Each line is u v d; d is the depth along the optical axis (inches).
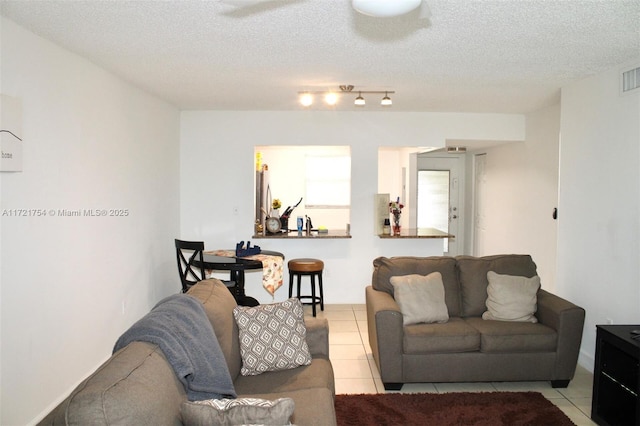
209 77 150.4
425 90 168.4
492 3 88.3
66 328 120.4
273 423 60.6
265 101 193.6
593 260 140.4
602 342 109.3
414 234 219.9
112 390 54.5
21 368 102.5
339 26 101.7
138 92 168.1
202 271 170.6
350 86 162.7
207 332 84.7
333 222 282.4
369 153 220.2
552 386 129.8
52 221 113.7
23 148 102.5
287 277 223.1
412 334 125.2
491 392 125.9
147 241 178.7
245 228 222.4
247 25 101.5
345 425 108.0
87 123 130.8
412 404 118.6
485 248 279.9
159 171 191.3
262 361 99.2
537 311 138.9
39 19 97.9
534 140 212.7
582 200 146.3
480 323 134.4
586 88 145.6
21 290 102.4
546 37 108.4
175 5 90.4
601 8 90.7
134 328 74.7
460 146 258.8
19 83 101.3
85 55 125.3
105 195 142.4
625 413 107.0
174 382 67.8
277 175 281.0
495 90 167.2
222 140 220.1
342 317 198.7
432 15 94.5
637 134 122.7
